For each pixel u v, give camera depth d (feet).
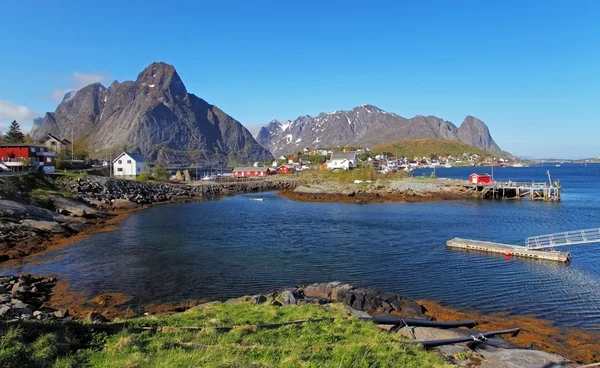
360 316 63.10
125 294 87.35
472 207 257.75
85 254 122.83
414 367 43.32
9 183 192.95
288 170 614.34
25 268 106.32
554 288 91.97
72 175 271.69
